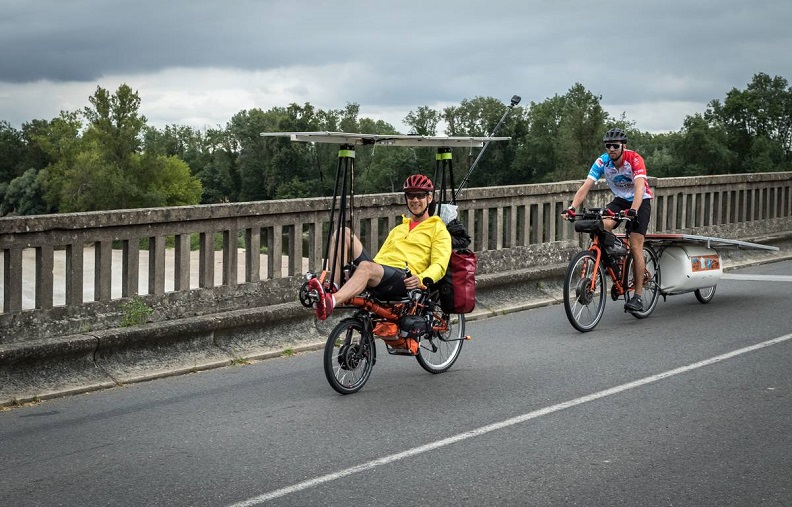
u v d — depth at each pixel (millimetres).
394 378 7430
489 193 10930
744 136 114062
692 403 6461
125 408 6594
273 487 4895
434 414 6305
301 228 9172
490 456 5371
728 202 14617
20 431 6031
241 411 6457
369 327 7055
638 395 6707
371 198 9711
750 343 8422
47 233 7270
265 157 131625
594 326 9367
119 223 7691
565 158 109625
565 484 4871
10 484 4992
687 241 10062
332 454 5445
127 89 110250
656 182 13219
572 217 9383
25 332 7172
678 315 9984
